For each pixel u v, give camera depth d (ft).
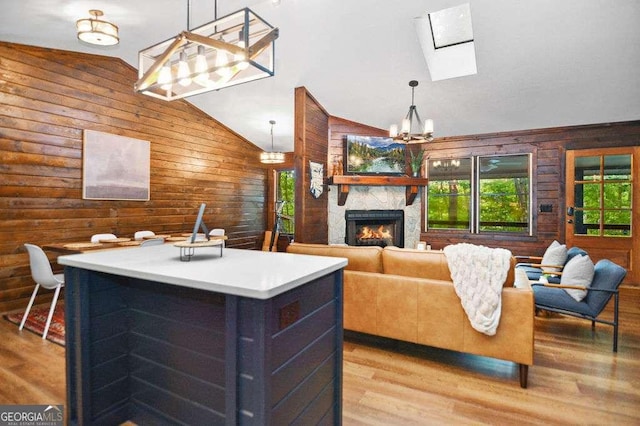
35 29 10.84
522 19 10.75
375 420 6.21
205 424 5.24
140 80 6.89
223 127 21.39
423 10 10.57
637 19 10.32
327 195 18.63
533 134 18.39
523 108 16.26
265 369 3.93
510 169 19.34
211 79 7.16
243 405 4.20
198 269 5.02
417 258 8.55
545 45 11.86
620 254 16.35
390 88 15.55
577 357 8.75
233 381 4.17
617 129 16.65
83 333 5.61
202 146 19.83
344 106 17.49
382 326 8.76
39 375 7.72
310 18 10.78
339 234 18.88
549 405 6.66
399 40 12.28
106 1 9.40
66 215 13.35
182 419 5.54
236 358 4.16
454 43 13.42
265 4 9.80
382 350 9.27
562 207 17.72
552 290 9.89
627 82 13.55
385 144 19.26
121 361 6.17
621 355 8.84
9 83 11.65
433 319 8.13
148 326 5.92
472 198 19.89
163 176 17.42
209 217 20.38
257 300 3.95
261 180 25.18
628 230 16.25
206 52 6.82
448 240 20.34
